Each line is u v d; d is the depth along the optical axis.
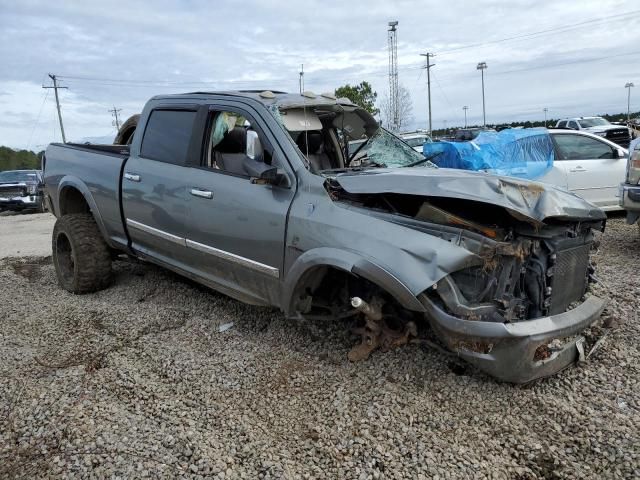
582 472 2.66
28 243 10.72
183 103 4.60
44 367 3.76
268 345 4.07
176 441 2.90
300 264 3.47
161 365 3.77
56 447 2.88
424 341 3.54
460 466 2.71
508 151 8.42
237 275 4.07
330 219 3.38
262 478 2.63
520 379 3.08
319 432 3.01
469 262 2.97
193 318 4.62
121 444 2.87
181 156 4.48
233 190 3.95
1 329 4.48
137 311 4.80
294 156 3.72
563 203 3.27
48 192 6.14
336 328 4.21
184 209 4.34
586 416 3.08
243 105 4.10
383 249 3.12
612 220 8.80
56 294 5.56
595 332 3.99
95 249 5.39
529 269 3.22
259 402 3.32
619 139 17.94
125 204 4.98
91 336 4.27
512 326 2.94
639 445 2.80
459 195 3.07
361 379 3.51
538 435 2.96
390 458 2.77
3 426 3.09
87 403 3.26
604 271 5.71
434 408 3.19
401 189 3.24
